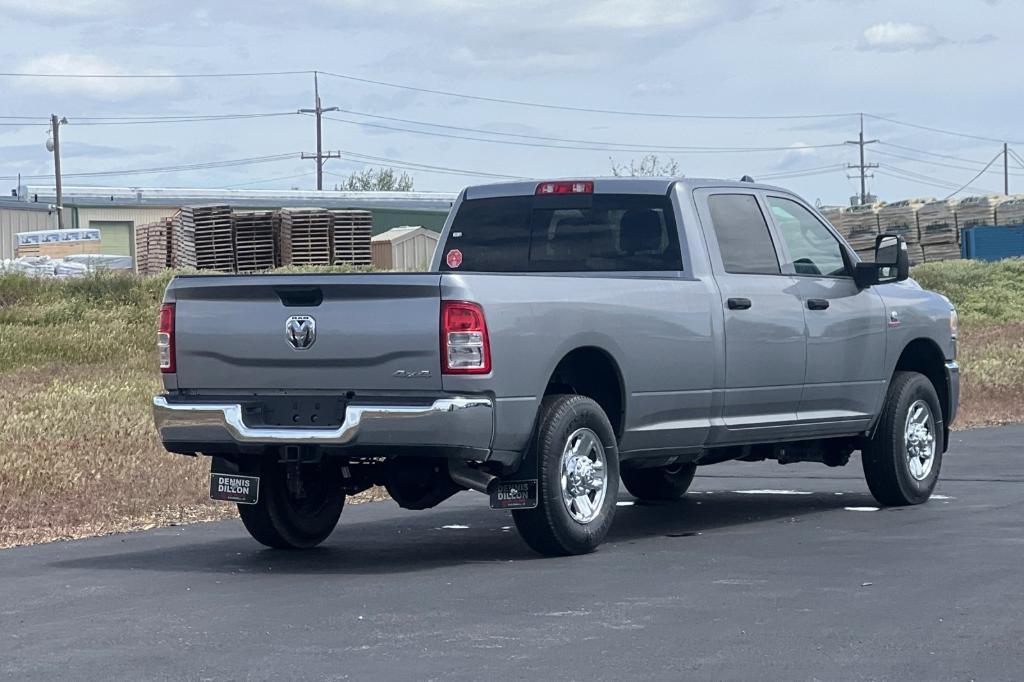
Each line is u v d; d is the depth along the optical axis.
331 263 39.50
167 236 43.34
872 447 11.66
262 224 40.69
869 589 7.75
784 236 11.13
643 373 9.69
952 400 12.52
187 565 9.17
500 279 8.83
